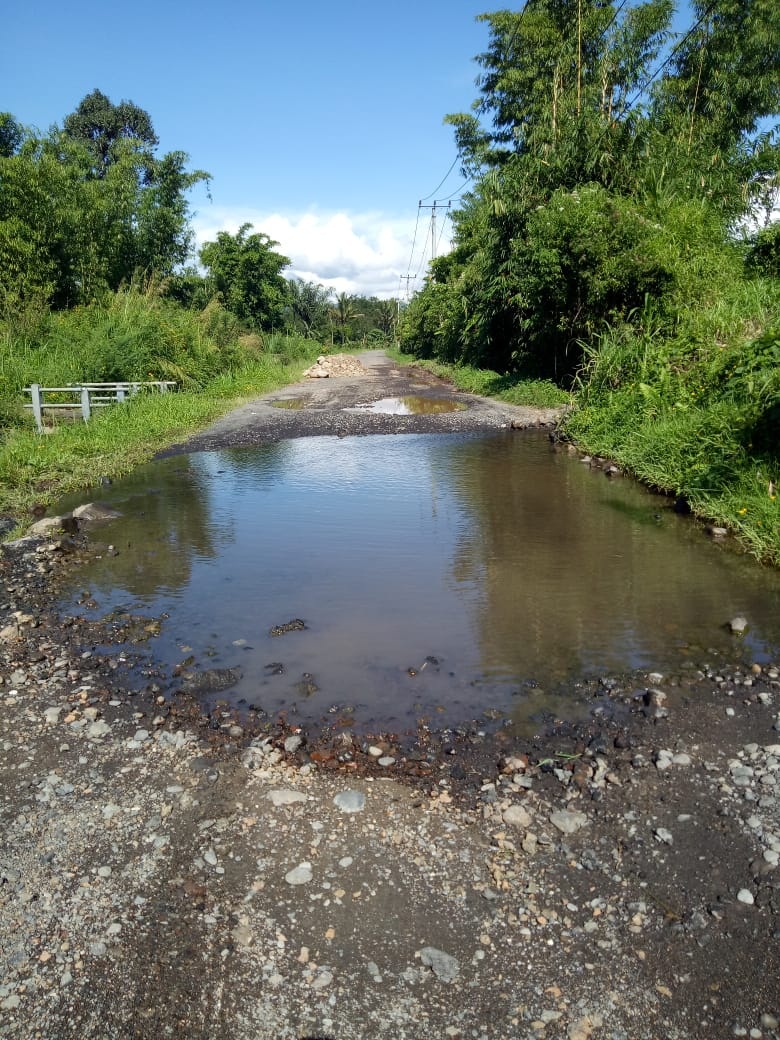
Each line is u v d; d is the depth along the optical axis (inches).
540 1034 78.8
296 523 289.9
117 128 1428.4
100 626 190.4
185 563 241.9
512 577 222.2
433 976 85.7
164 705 149.1
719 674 157.8
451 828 110.5
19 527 280.5
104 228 922.1
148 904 96.8
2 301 732.7
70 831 111.0
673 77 789.9
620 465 378.9
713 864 101.7
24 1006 83.0
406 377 1129.4
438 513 300.5
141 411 560.1
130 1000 83.5
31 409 514.0
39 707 148.9
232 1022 80.9
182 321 823.1
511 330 856.9
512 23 852.0
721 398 336.8
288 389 916.0
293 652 172.7
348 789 120.2
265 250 1621.6
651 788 118.8
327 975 86.1
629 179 643.5
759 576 219.1
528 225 641.0
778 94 784.9
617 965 86.7
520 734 136.2
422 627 186.1
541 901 96.3
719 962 86.5
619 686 153.5
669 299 539.2
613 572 224.7
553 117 701.9
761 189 667.4
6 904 97.1
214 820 112.9
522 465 398.6
